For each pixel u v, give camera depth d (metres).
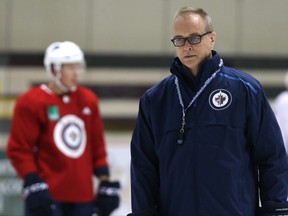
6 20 23.22
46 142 12.65
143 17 23.39
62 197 12.62
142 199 8.76
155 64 23.28
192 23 8.11
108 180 13.38
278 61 23.06
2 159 18.36
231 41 23.17
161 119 8.59
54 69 12.93
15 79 23.12
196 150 8.21
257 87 8.36
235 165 8.12
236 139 8.17
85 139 13.10
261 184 8.40
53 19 23.34
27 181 12.12
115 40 23.39
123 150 18.73
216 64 8.30
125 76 23.28
